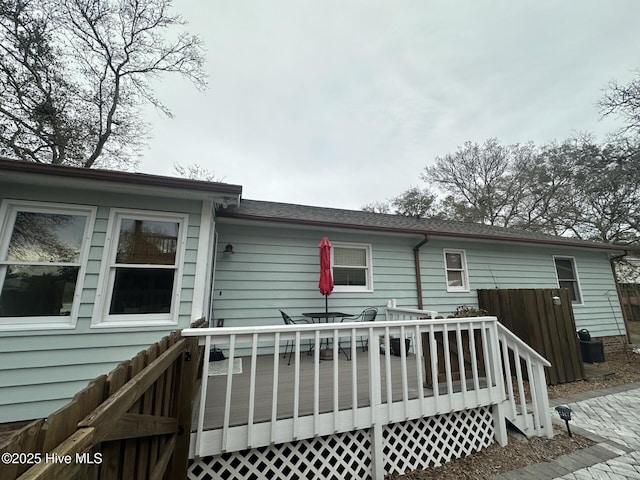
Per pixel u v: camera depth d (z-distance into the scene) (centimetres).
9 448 61
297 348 247
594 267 899
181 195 374
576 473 263
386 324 282
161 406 175
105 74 956
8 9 723
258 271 524
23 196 321
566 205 1479
